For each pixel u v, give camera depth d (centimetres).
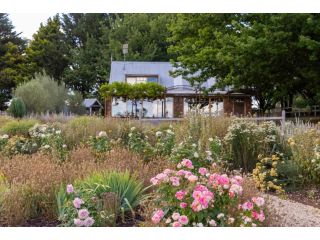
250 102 2803
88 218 398
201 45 2497
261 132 860
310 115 2417
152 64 3375
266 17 2003
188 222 389
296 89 2456
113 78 3278
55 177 523
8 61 4431
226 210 400
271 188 722
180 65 2712
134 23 4994
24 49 4772
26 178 548
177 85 2983
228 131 872
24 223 456
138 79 3269
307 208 588
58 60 4900
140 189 529
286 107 2725
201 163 637
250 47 1872
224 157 816
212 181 415
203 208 378
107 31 5044
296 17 1816
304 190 721
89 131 1045
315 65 2011
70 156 766
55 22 5088
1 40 4609
